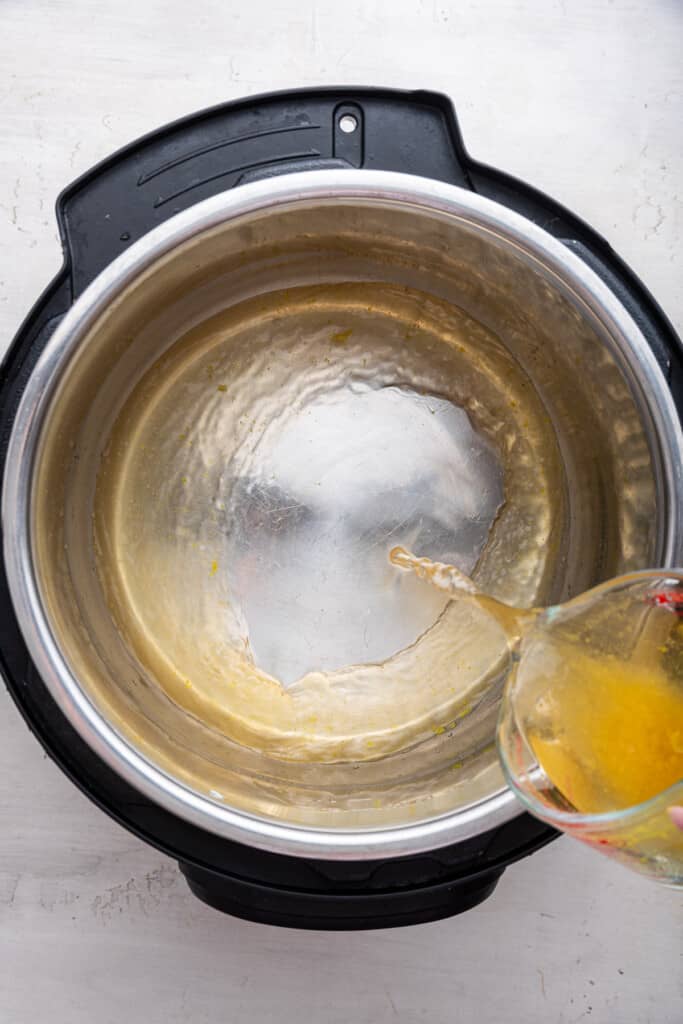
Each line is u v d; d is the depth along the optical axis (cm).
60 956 64
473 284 62
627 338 54
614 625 50
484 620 64
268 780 60
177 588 64
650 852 46
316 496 65
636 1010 64
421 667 64
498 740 49
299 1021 64
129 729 56
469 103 66
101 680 57
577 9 66
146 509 64
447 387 66
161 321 62
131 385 64
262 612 64
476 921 65
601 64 66
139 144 56
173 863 64
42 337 55
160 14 66
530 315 61
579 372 60
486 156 66
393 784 60
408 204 55
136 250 54
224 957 64
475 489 65
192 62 66
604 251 56
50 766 64
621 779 48
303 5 66
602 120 66
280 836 52
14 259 65
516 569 64
